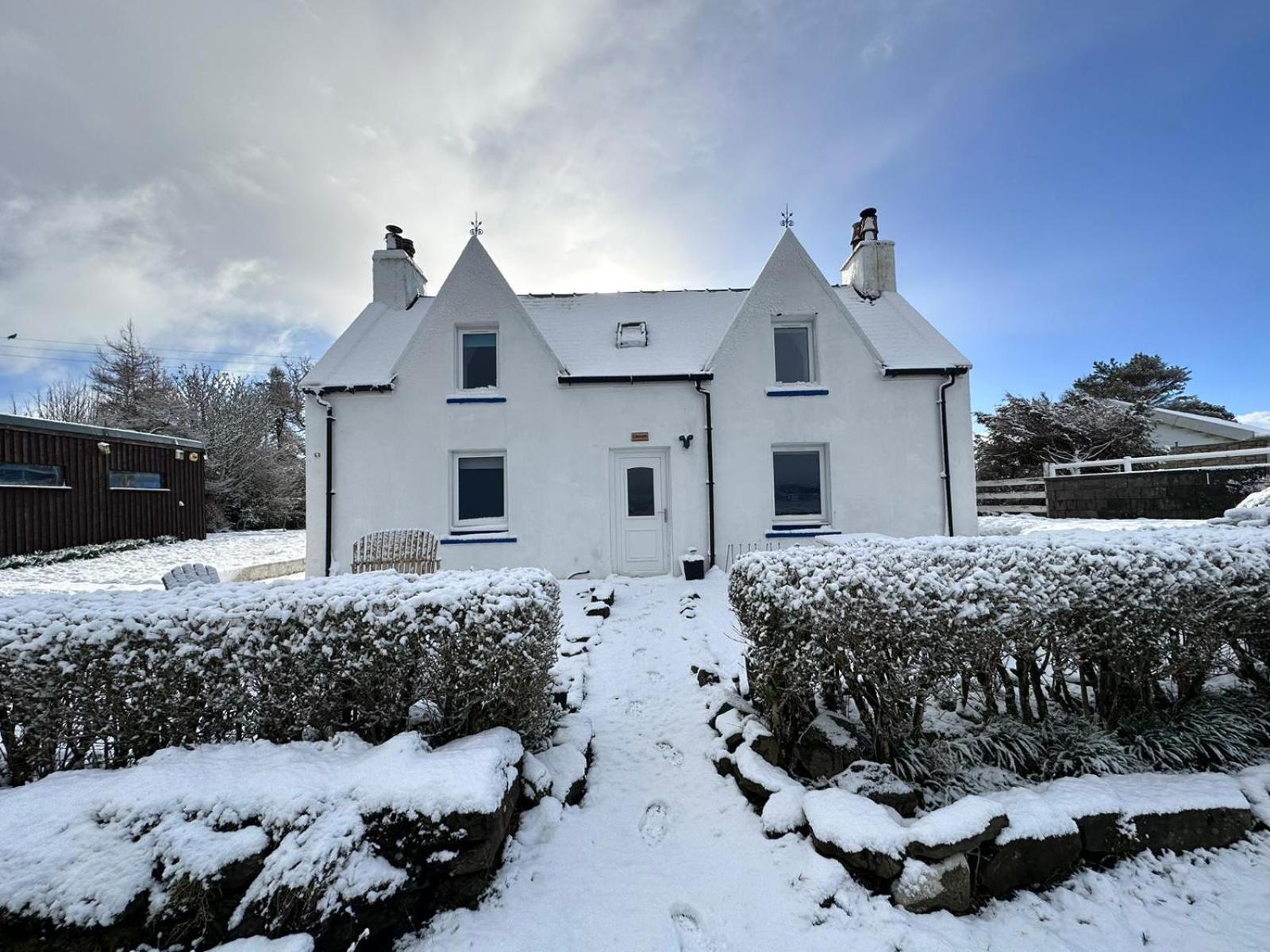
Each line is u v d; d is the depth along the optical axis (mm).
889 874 2496
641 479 10289
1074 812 2766
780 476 10445
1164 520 10766
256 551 16562
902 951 2236
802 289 10367
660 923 2418
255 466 26719
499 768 2785
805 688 3309
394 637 3016
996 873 2553
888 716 3227
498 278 10305
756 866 2775
